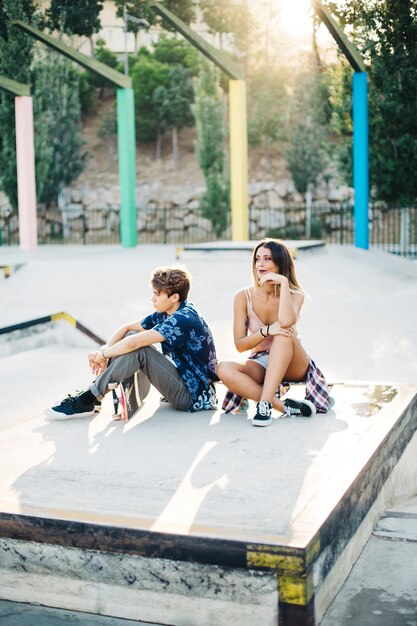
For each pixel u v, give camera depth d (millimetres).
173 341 4293
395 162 17625
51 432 4168
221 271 12164
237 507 3016
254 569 2688
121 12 15336
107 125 33562
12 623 2898
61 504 3119
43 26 15383
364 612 2834
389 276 13047
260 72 28578
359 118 15516
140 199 30844
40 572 3027
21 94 17484
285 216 27625
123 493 3221
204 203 25984
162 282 4414
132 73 33688
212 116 25625
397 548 3406
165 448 3809
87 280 12016
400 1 15102
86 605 2977
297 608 2641
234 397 4391
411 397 4695
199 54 25641
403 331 8359
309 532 2740
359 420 4207
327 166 26094
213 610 2773
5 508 3086
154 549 2822
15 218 26734
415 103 16703
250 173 29672
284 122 28344
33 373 7078
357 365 6934
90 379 6805
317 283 11445
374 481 3666
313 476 3326
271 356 4195
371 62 16344
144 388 4562
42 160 26047
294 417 4301
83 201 30672
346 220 26844
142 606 2883
